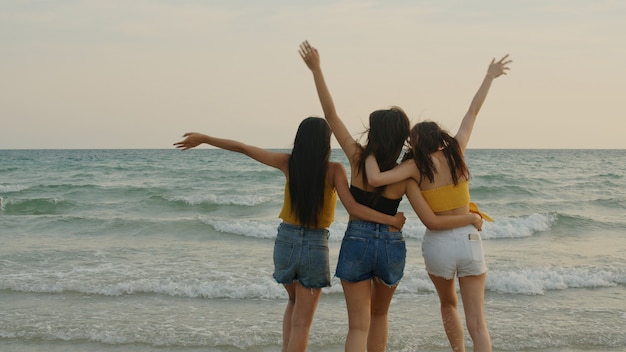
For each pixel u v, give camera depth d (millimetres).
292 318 4430
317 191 4211
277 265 4363
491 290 7910
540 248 11430
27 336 5898
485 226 13766
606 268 9125
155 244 11445
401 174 4121
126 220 13695
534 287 7910
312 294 4344
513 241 12484
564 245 11875
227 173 32594
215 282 7969
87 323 6312
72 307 6930
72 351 5570
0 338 5848
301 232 4281
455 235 4234
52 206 18078
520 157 72312
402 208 16922
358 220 4219
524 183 27031
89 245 11125
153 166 41781
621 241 12469
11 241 11492
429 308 7031
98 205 18500
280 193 22453
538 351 5723
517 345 5840
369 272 4199
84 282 7910
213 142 4270
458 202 4285
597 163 51844
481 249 4277
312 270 4281
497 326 6391
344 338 5934
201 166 41438
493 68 4676
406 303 7230
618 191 24188
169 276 8391
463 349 4523
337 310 6914
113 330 6082
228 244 11617
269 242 11930
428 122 4320
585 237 13078
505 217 14828
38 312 6699
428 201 4281
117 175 32812
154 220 13812
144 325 6289
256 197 19500
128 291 7598
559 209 18438
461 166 4305
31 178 31469
